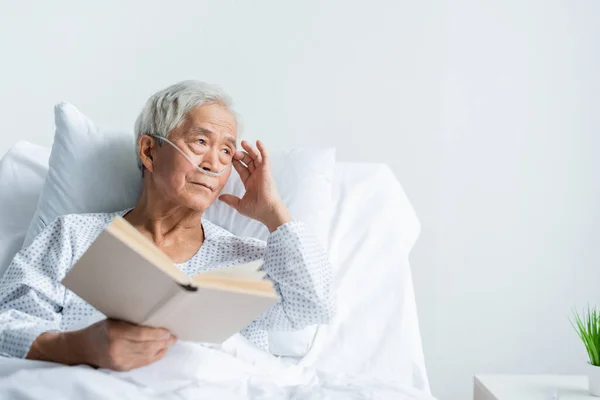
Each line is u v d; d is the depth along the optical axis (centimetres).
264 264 140
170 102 143
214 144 142
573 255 227
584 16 226
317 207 170
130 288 91
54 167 161
